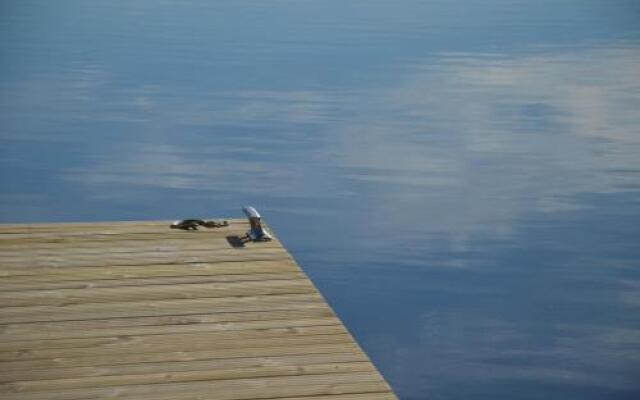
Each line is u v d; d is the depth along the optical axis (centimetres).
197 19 3042
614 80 2258
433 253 1217
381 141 1738
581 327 1013
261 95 2080
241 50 2558
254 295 702
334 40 2703
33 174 1546
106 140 1747
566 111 1977
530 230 1304
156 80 2225
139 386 569
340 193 1456
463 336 988
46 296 699
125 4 3369
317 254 1214
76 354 608
